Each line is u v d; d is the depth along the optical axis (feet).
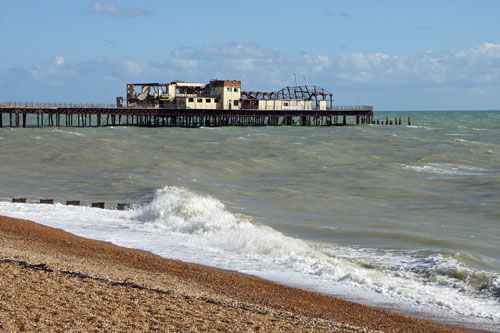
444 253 76.28
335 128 435.94
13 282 46.32
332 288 60.39
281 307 51.60
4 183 146.41
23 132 307.58
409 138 316.81
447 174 181.47
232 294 54.70
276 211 117.70
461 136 359.87
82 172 171.83
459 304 56.24
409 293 59.21
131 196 130.11
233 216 96.02
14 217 94.12
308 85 458.09
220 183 156.97
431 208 125.59
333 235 92.94
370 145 277.23
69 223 92.22
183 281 57.93
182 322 40.22
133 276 56.70
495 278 63.21
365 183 161.58
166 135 330.95
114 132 341.21
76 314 39.14
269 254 74.59
